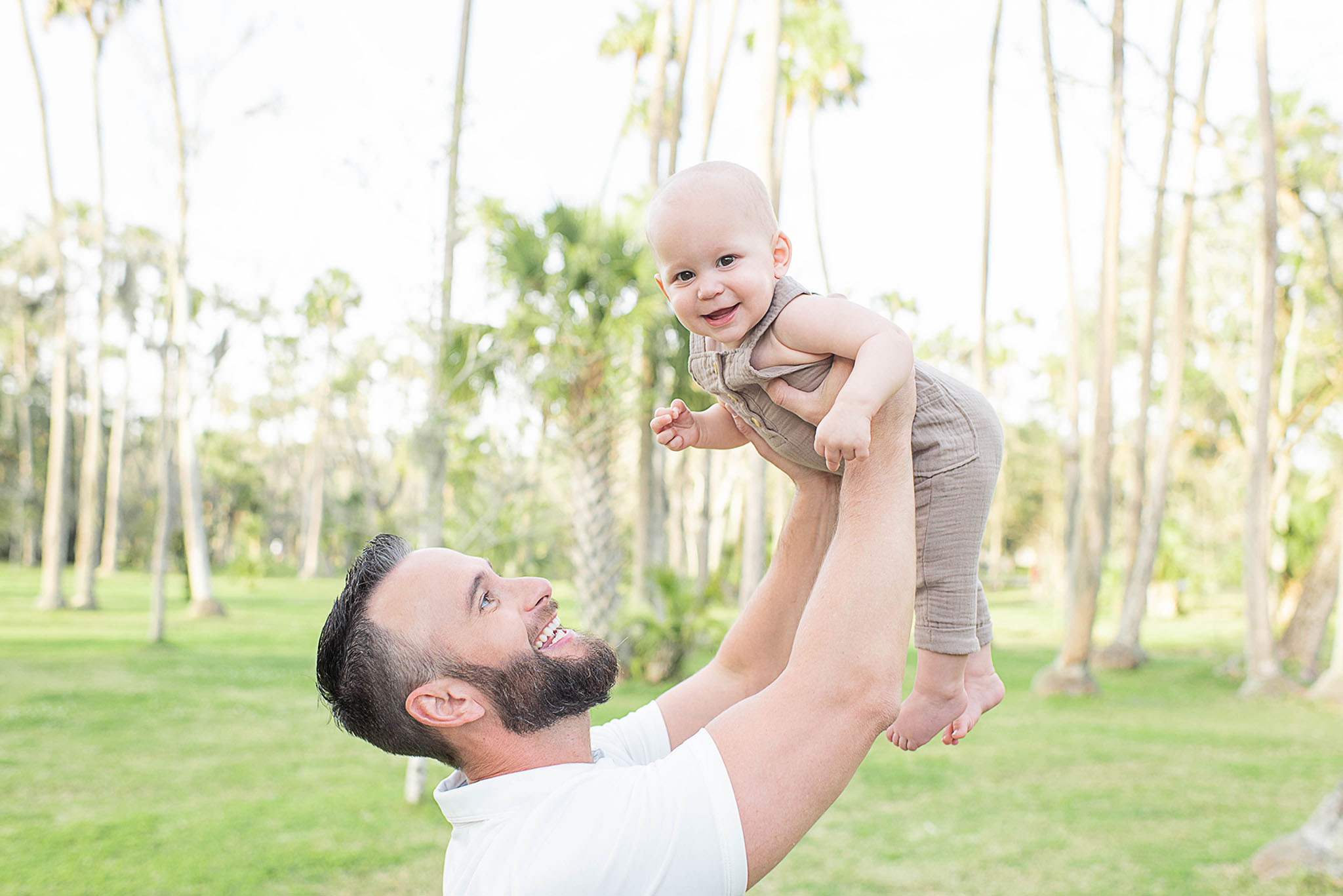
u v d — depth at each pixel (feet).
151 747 29.94
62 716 34.06
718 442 5.20
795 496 5.24
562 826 3.94
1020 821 22.63
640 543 49.93
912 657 50.65
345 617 4.63
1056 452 134.92
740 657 5.37
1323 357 63.87
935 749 30.55
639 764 5.09
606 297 36.24
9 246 79.77
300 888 17.81
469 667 4.36
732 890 3.74
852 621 3.94
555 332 33.73
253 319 74.59
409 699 4.36
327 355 124.47
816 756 3.84
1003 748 30.86
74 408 138.72
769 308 4.34
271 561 155.63
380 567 4.73
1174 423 55.01
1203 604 116.47
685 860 3.70
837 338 4.08
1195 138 50.39
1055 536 134.00
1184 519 115.03
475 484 26.68
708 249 4.26
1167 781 26.66
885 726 3.91
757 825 3.77
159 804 23.57
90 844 20.26
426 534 22.80
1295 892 17.54
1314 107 54.80
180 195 58.44
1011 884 18.34
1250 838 21.22
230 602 93.35
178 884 17.89
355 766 27.73
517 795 4.21
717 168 4.40
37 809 22.95
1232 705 40.68
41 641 56.18
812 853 20.21
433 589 4.51
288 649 55.21
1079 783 26.45
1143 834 21.56
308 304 121.90
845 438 3.72
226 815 22.47
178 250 59.21
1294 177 54.39
